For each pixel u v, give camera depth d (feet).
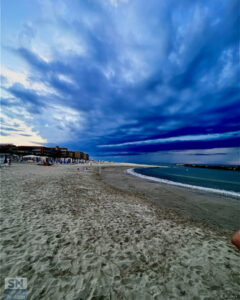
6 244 9.89
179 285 7.88
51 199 20.81
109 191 31.40
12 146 218.59
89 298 6.74
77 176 51.44
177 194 34.30
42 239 10.93
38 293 6.72
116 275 8.23
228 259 10.35
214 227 16.81
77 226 13.61
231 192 39.47
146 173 99.14
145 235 13.14
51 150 249.96
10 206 16.70
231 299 7.20
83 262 8.99
